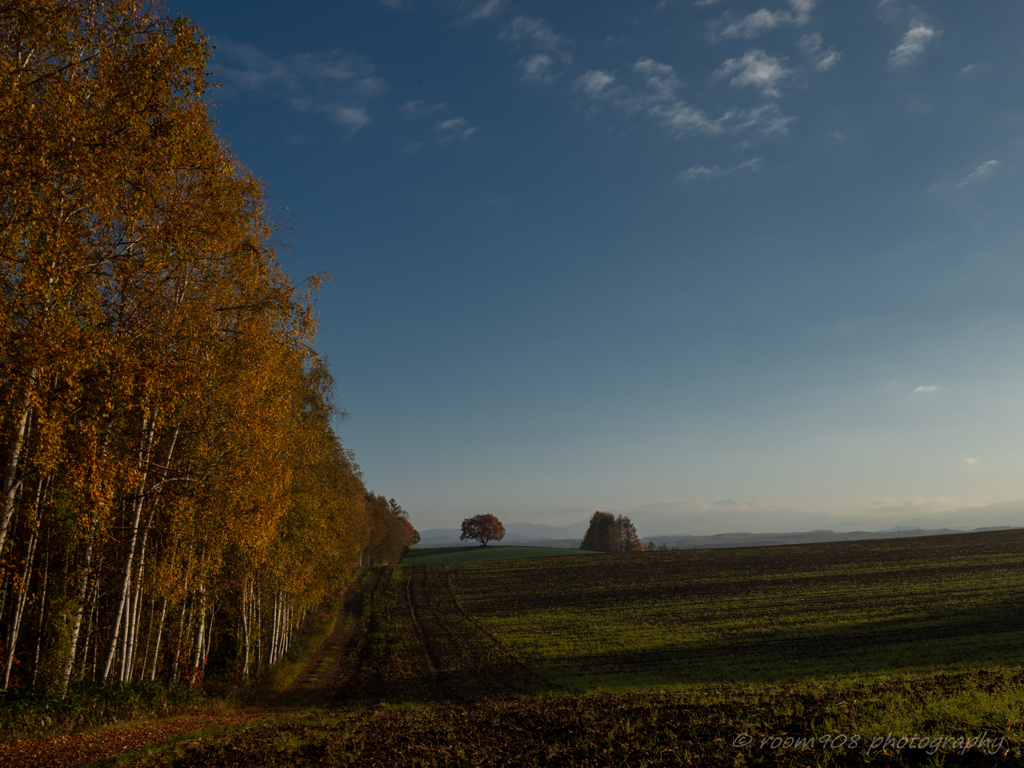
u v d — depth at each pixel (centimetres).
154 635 2023
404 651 3409
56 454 976
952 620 3678
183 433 1584
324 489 2819
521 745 991
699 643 3344
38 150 912
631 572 7312
